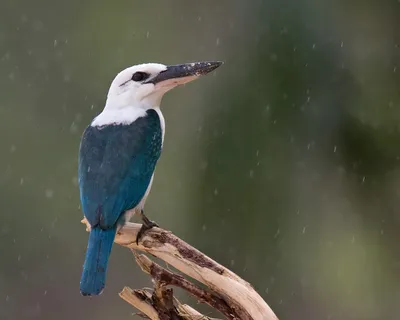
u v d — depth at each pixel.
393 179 12.38
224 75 12.53
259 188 12.22
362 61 12.55
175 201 17.28
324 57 12.23
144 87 11.16
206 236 12.36
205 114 12.46
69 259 20.12
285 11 12.34
